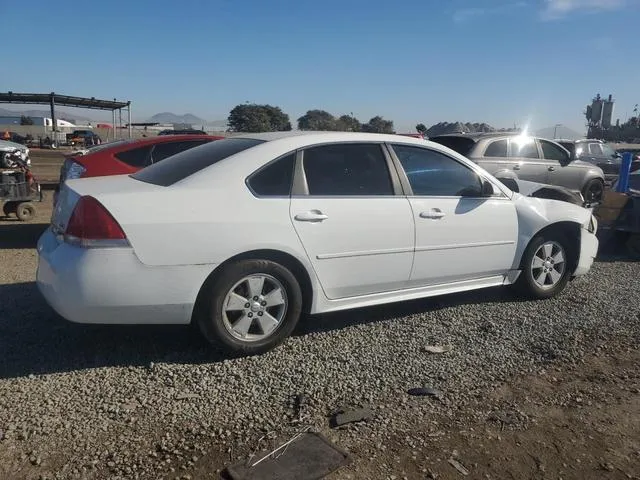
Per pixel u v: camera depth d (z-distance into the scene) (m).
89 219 3.44
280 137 4.22
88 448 2.83
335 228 4.07
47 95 32.88
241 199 3.79
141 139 7.48
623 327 4.78
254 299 3.86
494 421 3.24
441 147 4.79
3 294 5.14
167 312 3.63
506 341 4.39
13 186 9.55
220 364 3.79
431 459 2.85
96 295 3.43
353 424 3.14
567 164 11.58
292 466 2.73
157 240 3.51
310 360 3.91
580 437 3.11
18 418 3.06
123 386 3.46
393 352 4.11
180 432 2.99
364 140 4.41
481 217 4.84
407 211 4.40
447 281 4.81
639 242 8.07
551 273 5.45
